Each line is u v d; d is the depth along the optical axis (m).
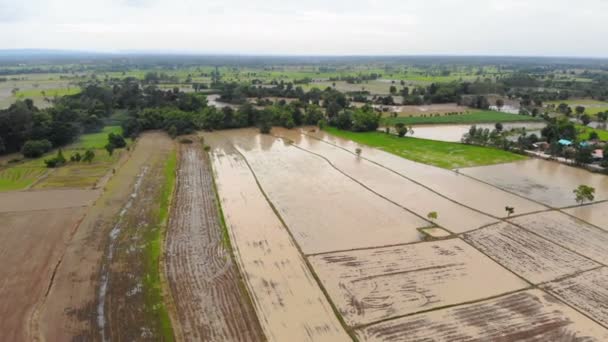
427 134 80.12
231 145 69.19
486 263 30.56
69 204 40.50
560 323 23.97
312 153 63.72
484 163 57.75
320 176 51.47
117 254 30.88
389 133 79.38
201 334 22.53
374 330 23.14
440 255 31.66
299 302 25.56
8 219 36.50
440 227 36.69
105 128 82.31
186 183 48.12
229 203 41.91
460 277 28.62
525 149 64.44
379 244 33.38
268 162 58.03
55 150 63.34
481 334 22.92
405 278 28.44
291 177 50.94
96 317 23.70
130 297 25.66
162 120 82.12
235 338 22.28
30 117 65.44
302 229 35.97
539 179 50.47
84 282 27.11
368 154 63.25
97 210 39.16
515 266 30.22
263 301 25.61
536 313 24.84
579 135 73.12
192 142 70.88
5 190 44.19
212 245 32.75
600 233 35.69
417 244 33.44
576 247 33.19
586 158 55.41
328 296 26.19
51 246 31.81
